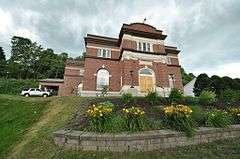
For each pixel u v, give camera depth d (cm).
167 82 2762
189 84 3575
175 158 712
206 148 815
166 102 1409
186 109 956
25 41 7944
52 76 7338
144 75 2723
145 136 830
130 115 945
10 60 7544
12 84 4728
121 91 2639
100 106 990
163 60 2870
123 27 2877
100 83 2803
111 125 906
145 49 2909
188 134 891
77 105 1500
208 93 1580
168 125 960
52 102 1777
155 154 761
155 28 3061
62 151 816
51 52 8212
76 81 3622
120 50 2995
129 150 797
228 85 2822
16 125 1278
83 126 968
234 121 1143
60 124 1120
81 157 754
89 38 3019
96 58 2917
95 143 812
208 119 1035
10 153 912
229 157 691
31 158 819
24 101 1884
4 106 1731
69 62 3788
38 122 1311
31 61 7619
